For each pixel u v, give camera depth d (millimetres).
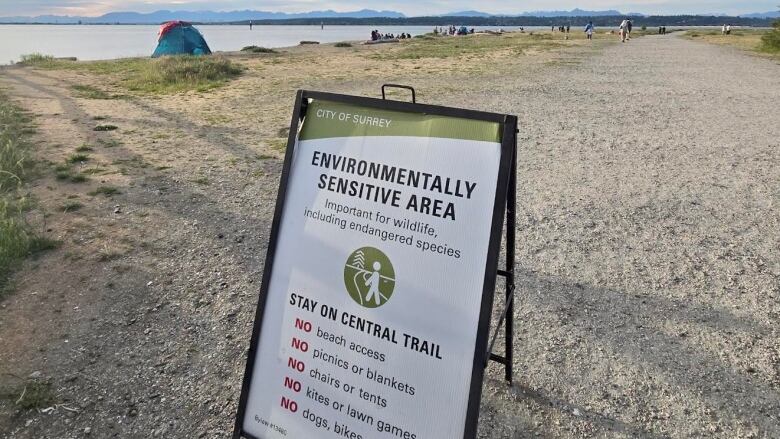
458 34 65312
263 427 2627
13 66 22047
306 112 2678
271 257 2676
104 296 4168
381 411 2406
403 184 2420
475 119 2303
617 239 5402
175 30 27719
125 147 8586
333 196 2570
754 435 2920
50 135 9211
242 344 3664
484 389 3248
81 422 2969
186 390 3230
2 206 5547
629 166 7867
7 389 3168
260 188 6730
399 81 17172
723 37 53125
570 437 2906
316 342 2559
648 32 80562
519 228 5633
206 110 12258
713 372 3422
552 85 16281
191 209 5957
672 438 2906
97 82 17016
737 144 9203
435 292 2324
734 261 4945
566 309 4129
